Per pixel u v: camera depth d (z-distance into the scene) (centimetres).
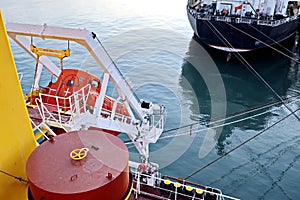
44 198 334
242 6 3050
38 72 933
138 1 4988
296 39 3638
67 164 362
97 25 3566
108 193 345
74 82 932
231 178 1370
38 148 385
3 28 344
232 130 1753
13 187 389
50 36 685
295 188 1321
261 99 2267
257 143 1633
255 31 2848
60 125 734
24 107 393
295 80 2645
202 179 1353
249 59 3027
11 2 4291
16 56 2383
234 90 2416
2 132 363
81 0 4756
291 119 1886
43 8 4091
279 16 3197
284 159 1512
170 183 778
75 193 327
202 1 3281
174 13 4378
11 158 383
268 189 1315
